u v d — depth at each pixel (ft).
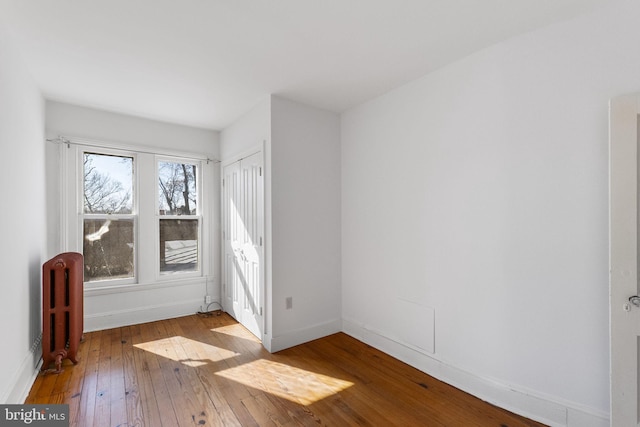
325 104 10.48
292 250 10.02
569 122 5.87
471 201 7.32
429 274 8.24
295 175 10.12
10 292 6.28
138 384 7.47
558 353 6.00
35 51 7.14
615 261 5.20
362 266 10.39
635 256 5.08
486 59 7.06
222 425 6.04
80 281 9.18
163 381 7.61
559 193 5.99
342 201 11.25
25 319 7.27
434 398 7.03
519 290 6.51
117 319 11.28
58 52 7.20
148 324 11.61
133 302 11.66
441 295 7.94
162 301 12.22
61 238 10.17
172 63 7.77
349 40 6.80
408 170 8.82
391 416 6.36
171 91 9.41
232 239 12.34
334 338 10.55
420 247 8.48
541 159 6.22
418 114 8.55
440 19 6.05
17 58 6.86
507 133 6.70
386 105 9.52
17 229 6.78
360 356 9.18
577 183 5.78
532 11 5.74
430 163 8.23
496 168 6.87
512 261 6.61
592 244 5.63
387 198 9.48
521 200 6.48
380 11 5.83
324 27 6.33
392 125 9.32
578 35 5.78
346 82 8.83
